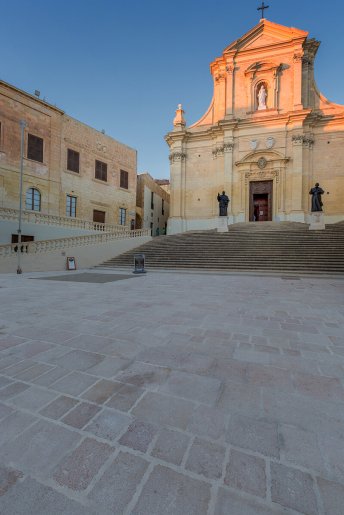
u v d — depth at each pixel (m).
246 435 1.89
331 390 2.49
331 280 10.81
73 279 11.26
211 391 2.46
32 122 20.59
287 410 2.18
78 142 24.12
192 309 5.63
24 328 4.29
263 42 25.92
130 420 2.05
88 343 3.64
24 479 1.55
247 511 1.36
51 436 1.88
